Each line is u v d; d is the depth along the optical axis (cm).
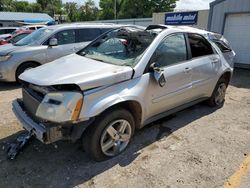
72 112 271
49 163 321
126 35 393
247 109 534
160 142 379
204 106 540
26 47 686
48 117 271
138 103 330
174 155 345
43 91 291
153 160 332
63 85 278
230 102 580
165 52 373
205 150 360
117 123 324
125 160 330
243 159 340
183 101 423
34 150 349
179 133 411
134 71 326
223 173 309
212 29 1270
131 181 291
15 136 386
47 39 711
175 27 415
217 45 501
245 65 1146
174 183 289
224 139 395
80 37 762
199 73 434
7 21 4247
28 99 316
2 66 657
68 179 293
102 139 309
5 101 554
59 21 4816
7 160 326
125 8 5494
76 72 309
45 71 326
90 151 310
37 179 292
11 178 293
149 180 293
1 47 722
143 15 5303
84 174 301
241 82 819
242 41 1148
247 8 1086
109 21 2808
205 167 320
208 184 288
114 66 333
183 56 407
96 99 289
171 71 374
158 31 384
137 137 391
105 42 412
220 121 465
